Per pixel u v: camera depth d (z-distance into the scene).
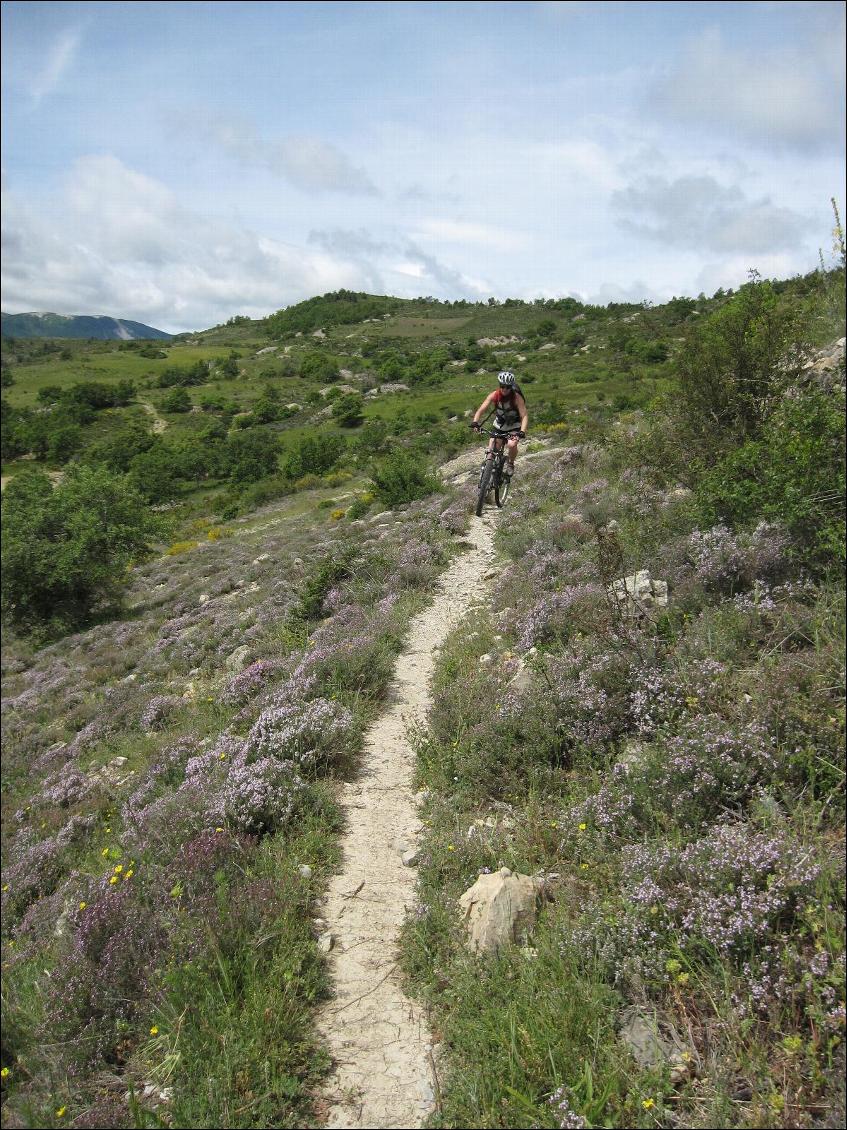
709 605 6.62
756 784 4.51
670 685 5.60
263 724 7.63
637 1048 3.36
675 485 10.66
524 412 12.53
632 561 8.77
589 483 16.08
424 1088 3.54
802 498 6.37
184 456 97.12
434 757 6.90
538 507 16.14
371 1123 3.37
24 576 29.44
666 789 4.67
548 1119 3.10
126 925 4.94
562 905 4.35
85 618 30.38
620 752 5.68
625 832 4.71
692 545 7.75
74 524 30.28
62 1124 3.79
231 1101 3.46
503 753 6.17
